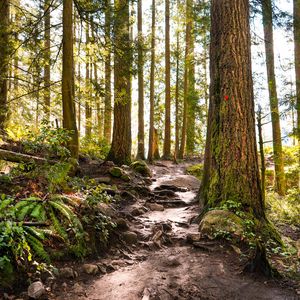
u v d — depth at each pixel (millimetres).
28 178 5375
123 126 11438
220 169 6637
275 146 11516
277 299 3730
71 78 7496
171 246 5520
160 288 3877
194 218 6793
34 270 3693
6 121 8281
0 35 7922
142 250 5242
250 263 4453
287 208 8789
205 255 5047
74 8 8828
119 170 9023
